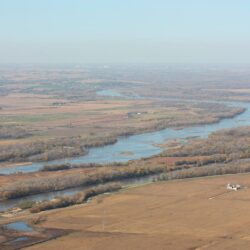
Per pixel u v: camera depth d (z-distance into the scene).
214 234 140.25
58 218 156.00
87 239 136.38
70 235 139.88
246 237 137.75
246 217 155.88
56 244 132.88
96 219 154.50
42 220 154.00
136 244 131.88
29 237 138.62
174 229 144.62
